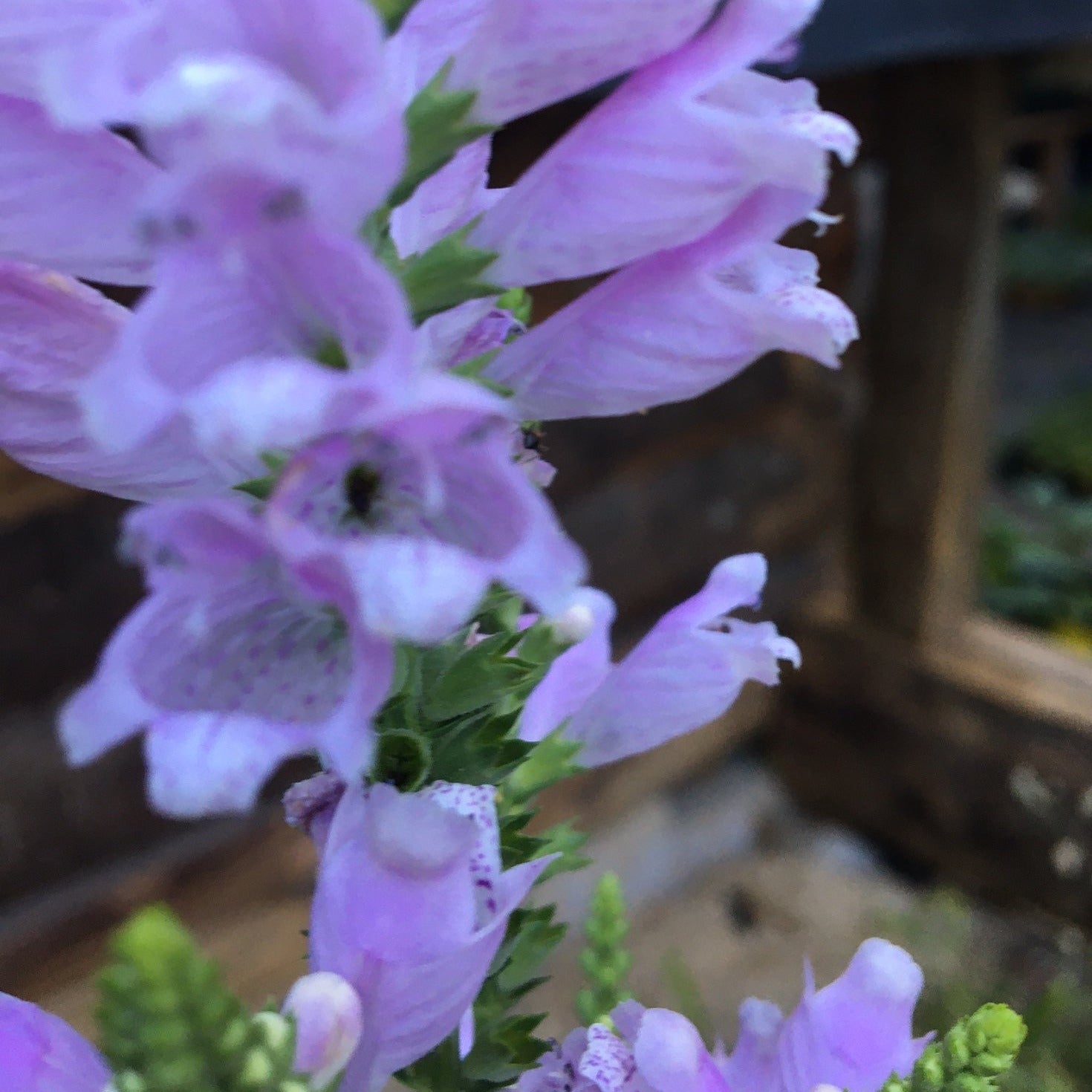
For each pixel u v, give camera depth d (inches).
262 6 4.7
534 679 6.3
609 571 19.4
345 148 4.7
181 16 4.7
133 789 15.3
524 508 4.8
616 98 5.6
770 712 23.2
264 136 4.5
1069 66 16.7
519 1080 6.8
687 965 20.1
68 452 5.8
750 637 6.8
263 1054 4.9
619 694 6.9
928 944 19.9
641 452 19.2
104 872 15.3
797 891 21.6
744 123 5.4
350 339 5.0
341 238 4.8
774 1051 6.4
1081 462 35.1
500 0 5.3
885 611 21.5
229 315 4.9
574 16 5.3
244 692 5.0
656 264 5.8
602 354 5.9
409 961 5.5
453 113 5.4
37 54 5.1
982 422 20.0
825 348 5.7
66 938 15.1
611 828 21.5
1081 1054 13.8
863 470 20.9
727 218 5.7
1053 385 43.7
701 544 20.6
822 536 22.5
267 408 4.6
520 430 6.2
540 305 15.5
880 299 19.5
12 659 13.6
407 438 4.9
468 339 6.0
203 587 5.0
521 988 6.6
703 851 22.4
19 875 14.5
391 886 5.4
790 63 6.5
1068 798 19.6
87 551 13.9
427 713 5.9
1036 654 20.7
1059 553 30.0
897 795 21.9
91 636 14.2
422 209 6.1
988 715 20.4
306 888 17.4
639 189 5.5
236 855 16.5
